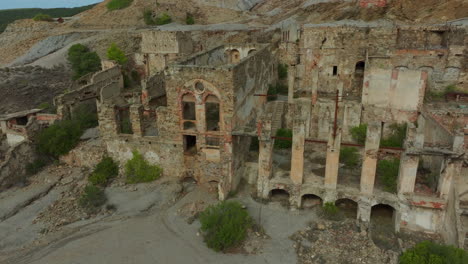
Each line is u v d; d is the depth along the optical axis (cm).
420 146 2577
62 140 3775
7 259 2502
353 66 4703
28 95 6103
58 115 4147
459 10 5859
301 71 4991
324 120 4078
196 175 3366
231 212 2730
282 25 7194
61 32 9550
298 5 9050
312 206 3059
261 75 4072
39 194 3272
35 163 3728
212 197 3162
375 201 2795
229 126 3014
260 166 3041
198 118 3142
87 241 2670
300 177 2956
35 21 10794
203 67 2959
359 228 2778
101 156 3625
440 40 4978
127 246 2611
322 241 2625
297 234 2714
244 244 2611
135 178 3419
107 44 8188
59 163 3819
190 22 9138
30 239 2700
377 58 3706
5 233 2766
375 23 6297
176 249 2581
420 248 2377
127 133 3700
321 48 4747
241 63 3141
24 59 8481
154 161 3441
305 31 4750
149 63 6469
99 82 5069
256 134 2964
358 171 3247
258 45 4941
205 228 2620
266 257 2498
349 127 3994
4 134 4031
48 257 2512
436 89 4438
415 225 2778
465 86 4338
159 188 3288
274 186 3059
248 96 3503
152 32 6238
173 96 3131
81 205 3081
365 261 2423
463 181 2834
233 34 7375
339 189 2906
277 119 4131
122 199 3156
